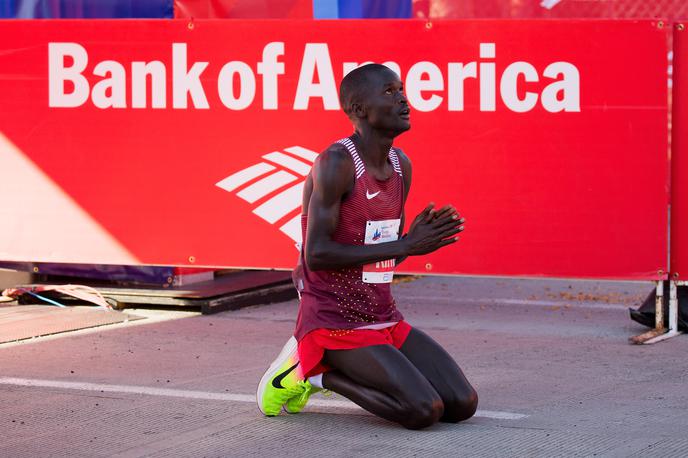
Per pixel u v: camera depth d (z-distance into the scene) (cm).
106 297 2353
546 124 2041
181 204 2159
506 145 2053
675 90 2011
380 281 1402
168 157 2156
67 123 2184
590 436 1339
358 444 1311
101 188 2184
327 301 1385
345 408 1502
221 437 1349
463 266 2084
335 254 1346
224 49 2119
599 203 2036
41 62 2183
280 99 2109
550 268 2059
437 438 1335
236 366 1781
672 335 2023
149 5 2433
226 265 2152
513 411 1477
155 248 2175
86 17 2461
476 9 2381
